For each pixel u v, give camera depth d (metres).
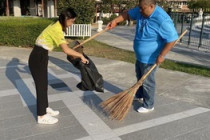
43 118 3.72
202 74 6.52
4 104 4.46
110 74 6.36
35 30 9.59
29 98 4.74
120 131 3.58
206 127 3.73
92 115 4.04
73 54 3.50
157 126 3.74
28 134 3.49
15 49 9.32
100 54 8.87
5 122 3.81
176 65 7.48
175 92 5.13
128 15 4.01
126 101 3.74
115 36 14.54
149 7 3.42
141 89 4.42
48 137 3.42
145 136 3.47
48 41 3.42
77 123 3.78
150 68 3.85
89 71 3.76
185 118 4.00
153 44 3.68
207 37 13.95
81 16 12.04
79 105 4.41
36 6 26.52
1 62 7.45
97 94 4.94
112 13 29.20
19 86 5.39
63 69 6.73
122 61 7.72
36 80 3.54
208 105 4.51
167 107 4.39
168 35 3.47
